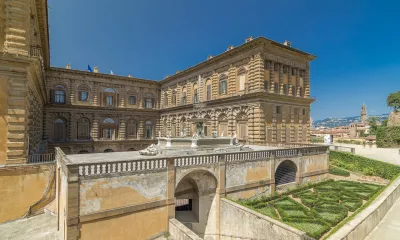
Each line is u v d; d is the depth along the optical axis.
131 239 14.31
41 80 26.95
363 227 13.62
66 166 12.34
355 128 89.94
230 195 19.38
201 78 43.66
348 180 27.28
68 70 45.03
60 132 45.03
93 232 13.02
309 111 39.31
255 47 32.59
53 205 19.36
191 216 20.31
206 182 18.83
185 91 48.59
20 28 18.59
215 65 40.03
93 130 48.00
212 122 40.34
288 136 35.78
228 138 26.12
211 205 19.12
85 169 14.15
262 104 31.97
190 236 13.23
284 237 13.12
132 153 23.47
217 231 18.75
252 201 20.12
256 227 15.20
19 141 18.42
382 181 26.47
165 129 55.16
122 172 14.02
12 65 18.12
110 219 13.59
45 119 42.91
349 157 33.12
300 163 25.06
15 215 18.00
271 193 22.06
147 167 15.38
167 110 53.75
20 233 15.80
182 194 19.34
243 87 34.94
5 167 17.55
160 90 57.81
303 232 12.48
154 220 15.22
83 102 47.25
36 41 25.48
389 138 50.09
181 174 16.58
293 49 35.75
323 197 21.44
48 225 17.00
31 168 18.70
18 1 18.58
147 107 55.94
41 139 38.91
